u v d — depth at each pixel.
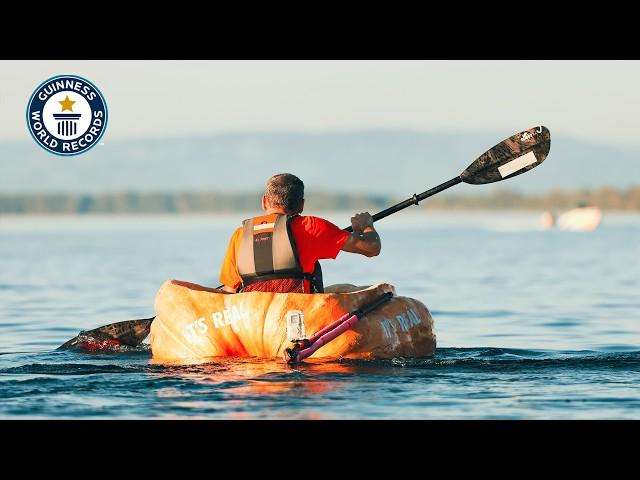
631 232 111.19
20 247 86.88
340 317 22.84
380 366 22.28
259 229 23.52
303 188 24.06
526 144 28.14
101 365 22.94
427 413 17.73
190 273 56.75
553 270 58.44
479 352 27.16
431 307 39.94
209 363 22.59
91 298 43.59
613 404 18.55
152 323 24.88
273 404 18.28
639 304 40.81
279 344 22.64
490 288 47.78
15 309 39.59
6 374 21.66
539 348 28.48
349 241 23.59
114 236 113.12
